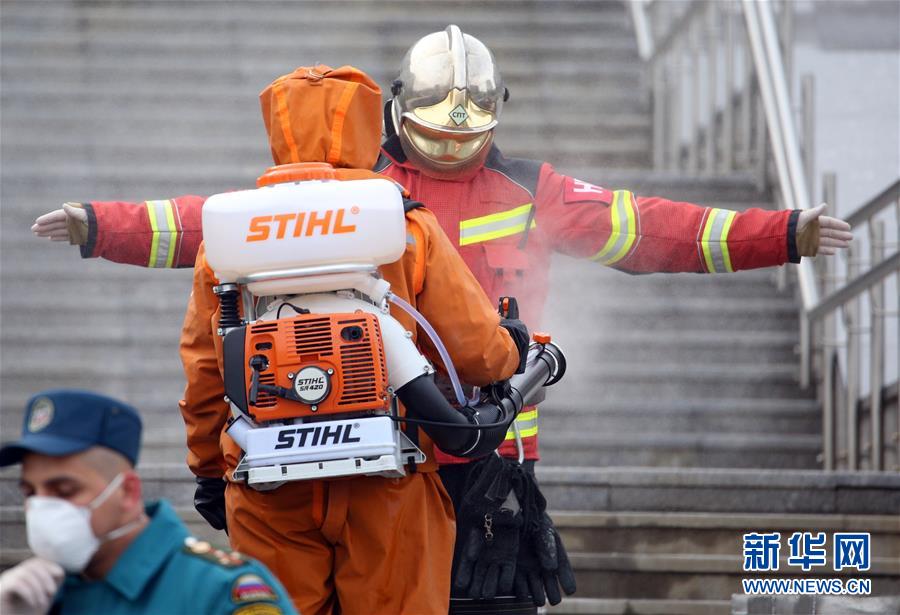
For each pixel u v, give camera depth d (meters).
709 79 26.25
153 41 29.44
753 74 25.95
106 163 26.50
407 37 30.34
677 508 16.80
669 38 27.53
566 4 31.28
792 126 22.23
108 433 6.86
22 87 27.98
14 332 22.52
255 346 9.39
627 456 20.97
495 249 12.45
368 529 9.91
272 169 10.06
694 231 12.72
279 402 9.37
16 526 16.12
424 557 10.06
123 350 22.62
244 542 10.06
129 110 27.94
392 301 9.78
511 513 11.26
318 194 9.55
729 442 21.05
